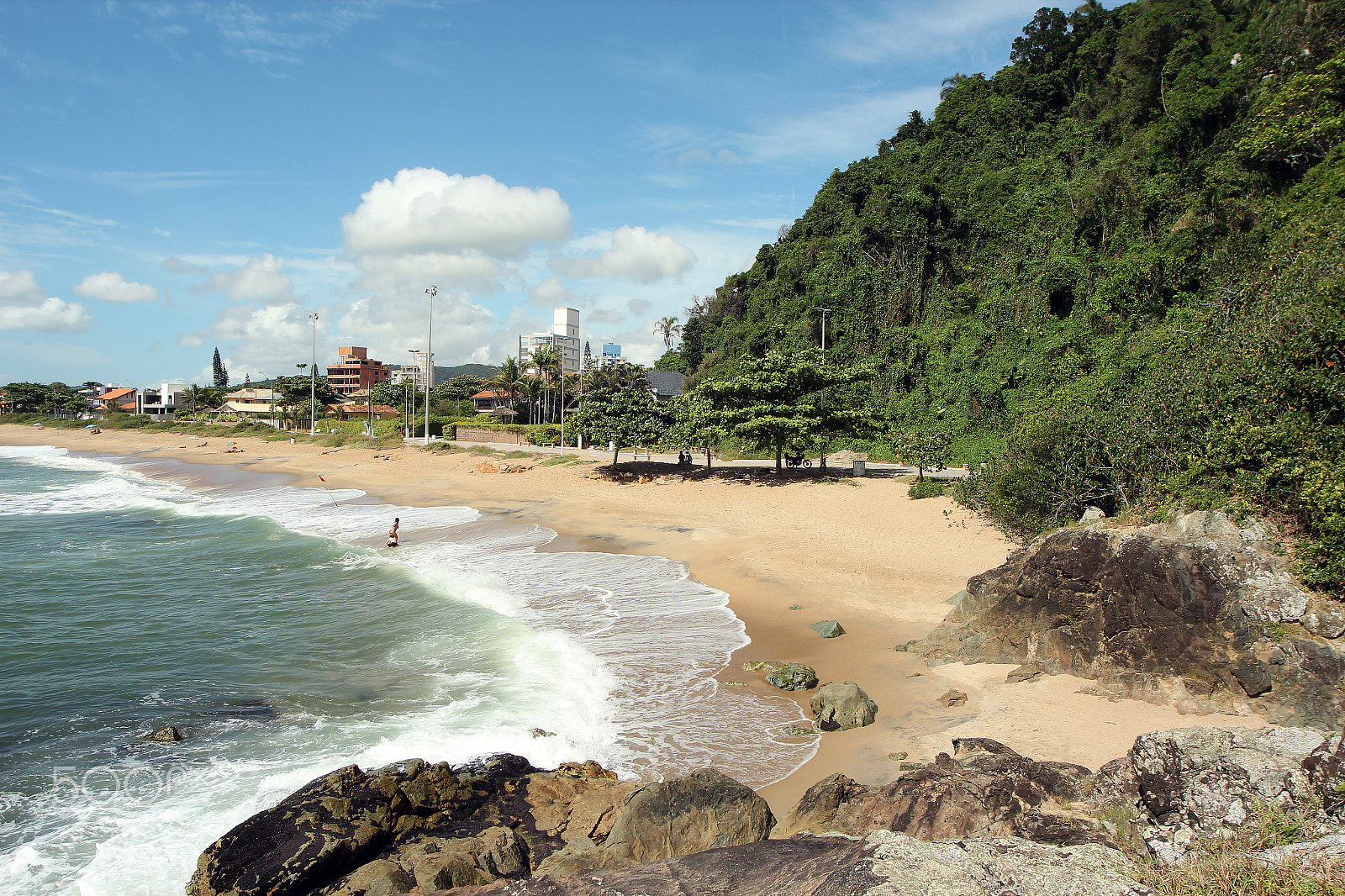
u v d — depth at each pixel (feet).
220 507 123.85
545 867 26.68
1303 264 57.41
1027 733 36.29
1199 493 45.44
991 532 77.66
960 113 225.35
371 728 39.86
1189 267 122.52
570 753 36.96
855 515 91.40
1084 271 150.92
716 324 295.89
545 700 43.24
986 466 87.76
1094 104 194.49
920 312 186.19
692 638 54.03
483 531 96.63
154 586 70.64
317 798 28.76
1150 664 40.68
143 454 244.22
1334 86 97.86
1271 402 46.39
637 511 105.40
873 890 16.24
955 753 34.50
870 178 224.12
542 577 71.87
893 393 173.27
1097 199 155.22
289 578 73.15
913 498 96.32
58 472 193.77
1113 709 38.88
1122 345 122.11
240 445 247.29
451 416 282.15
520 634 54.90
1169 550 40.81
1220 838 19.85
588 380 225.76
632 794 29.71
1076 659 43.91
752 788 33.45
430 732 39.19
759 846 21.31
